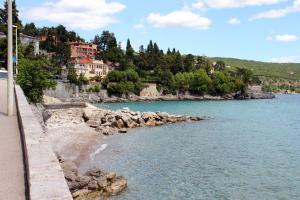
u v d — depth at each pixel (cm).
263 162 4688
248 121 10388
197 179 3741
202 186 3478
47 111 7250
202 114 12644
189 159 4784
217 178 3800
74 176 3008
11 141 1546
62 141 5444
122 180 3288
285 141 6662
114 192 3095
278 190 3400
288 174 4028
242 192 3319
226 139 6738
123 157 4772
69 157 4491
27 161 958
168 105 17888
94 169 3341
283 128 8894
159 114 9556
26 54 12294
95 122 7788
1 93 3888
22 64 6675
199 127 8538
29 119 1546
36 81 6662
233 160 4788
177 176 3844
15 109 2605
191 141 6378
